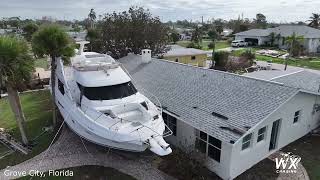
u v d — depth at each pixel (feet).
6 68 45.19
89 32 142.51
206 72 58.59
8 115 67.72
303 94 52.11
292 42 192.44
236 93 48.29
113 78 49.75
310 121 57.67
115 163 46.24
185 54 125.39
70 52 55.52
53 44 52.26
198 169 41.65
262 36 250.57
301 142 54.08
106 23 106.93
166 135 44.47
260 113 41.19
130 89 50.93
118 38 104.58
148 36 106.52
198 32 309.42
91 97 47.21
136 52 106.63
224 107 45.93
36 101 78.84
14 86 47.57
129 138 40.16
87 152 49.75
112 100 47.29
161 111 49.55
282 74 76.64
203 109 47.50
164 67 68.74
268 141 47.09
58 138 54.95
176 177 42.11
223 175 41.50
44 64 136.46
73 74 55.36
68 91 51.62
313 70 134.00
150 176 42.55
